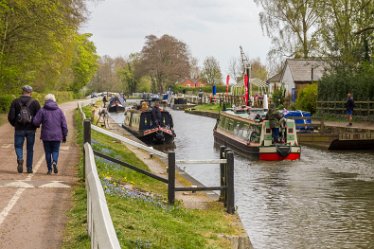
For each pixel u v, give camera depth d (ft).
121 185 46.50
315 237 46.24
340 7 128.06
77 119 130.82
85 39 340.18
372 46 141.90
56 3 101.14
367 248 43.32
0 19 102.78
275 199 61.11
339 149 107.04
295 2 152.97
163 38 412.16
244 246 36.04
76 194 38.29
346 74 144.25
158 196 46.73
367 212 54.70
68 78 290.76
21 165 47.42
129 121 145.18
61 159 57.16
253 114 111.04
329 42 144.46
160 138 121.60
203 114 233.55
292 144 94.89
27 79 145.79
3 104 137.28
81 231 28.84
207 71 419.13
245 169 83.10
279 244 44.62
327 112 144.87
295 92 214.48
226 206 44.42
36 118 46.80
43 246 26.61
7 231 29.14
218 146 119.96
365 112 130.00
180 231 34.71
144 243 28.37
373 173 77.97
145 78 501.15
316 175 76.79
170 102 322.75
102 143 80.48
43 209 33.96
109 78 515.50
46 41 112.98
